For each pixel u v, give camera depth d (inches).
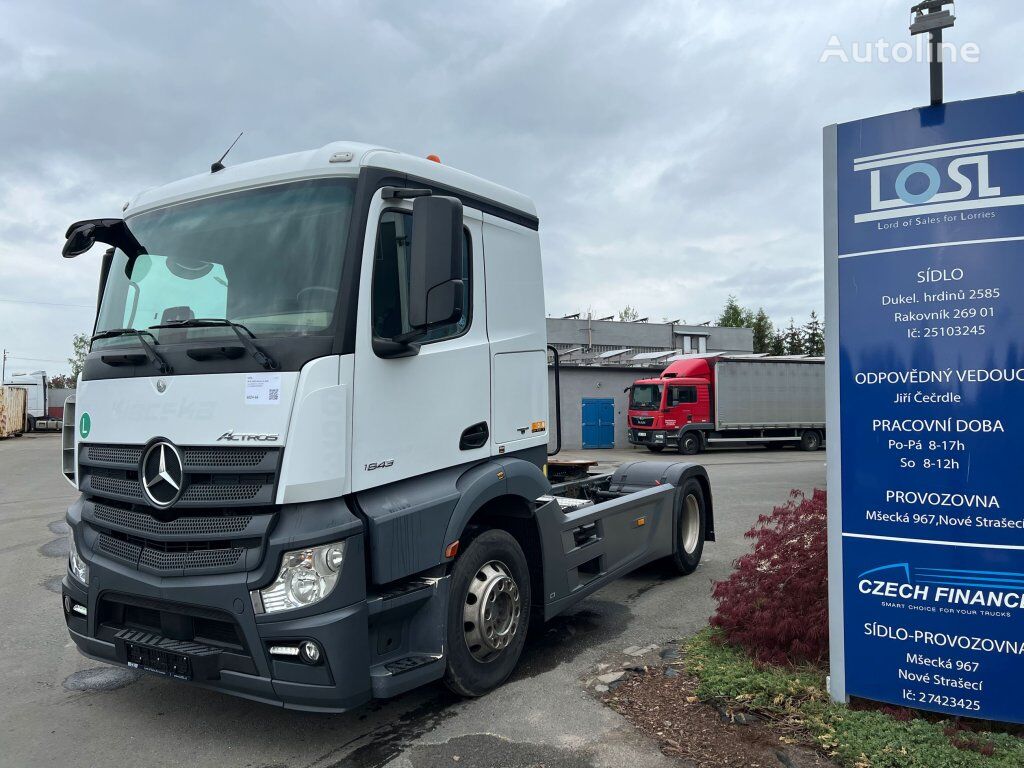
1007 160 135.3
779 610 178.1
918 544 141.4
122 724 158.1
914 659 142.2
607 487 293.9
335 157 145.9
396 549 142.6
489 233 179.9
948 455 138.9
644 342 1724.9
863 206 146.5
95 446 156.9
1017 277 134.4
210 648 136.8
